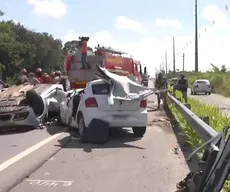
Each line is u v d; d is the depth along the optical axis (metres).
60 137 11.95
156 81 23.11
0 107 13.20
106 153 9.58
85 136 11.06
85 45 22.52
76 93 13.34
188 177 6.48
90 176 7.42
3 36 73.81
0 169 7.89
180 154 9.43
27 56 82.81
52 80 20.28
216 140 5.43
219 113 13.31
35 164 8.31
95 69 22.66
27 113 13.24
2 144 10.77
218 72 62.12
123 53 24.66
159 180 7.14
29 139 11.59
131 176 7.43
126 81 11.95
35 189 6.59
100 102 11.30
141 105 11.79
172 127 14.30
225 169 4.61
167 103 21.23
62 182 7.01
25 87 15.41
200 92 47.75
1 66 66.44
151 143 11.00
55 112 15.38
